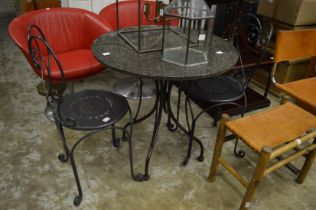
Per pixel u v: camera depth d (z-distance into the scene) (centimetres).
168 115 200
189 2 130
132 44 149
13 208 143
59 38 207
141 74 120
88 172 166
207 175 169
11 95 236
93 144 187
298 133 137
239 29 231
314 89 173
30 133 194
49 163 171
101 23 208
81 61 194
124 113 137
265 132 137
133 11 235
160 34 165
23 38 176
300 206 153
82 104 142
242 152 184
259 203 153
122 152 182
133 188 158
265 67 234
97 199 150
